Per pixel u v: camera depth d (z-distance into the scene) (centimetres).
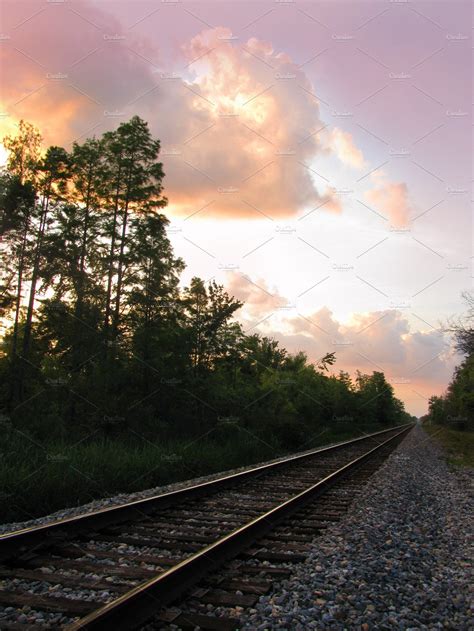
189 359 2330
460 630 414
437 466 1956
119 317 2430
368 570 534
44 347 2981
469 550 685
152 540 618
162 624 384
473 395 4391
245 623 394
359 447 2717
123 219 2611
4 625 366
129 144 2658
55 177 2870
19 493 867
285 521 766
